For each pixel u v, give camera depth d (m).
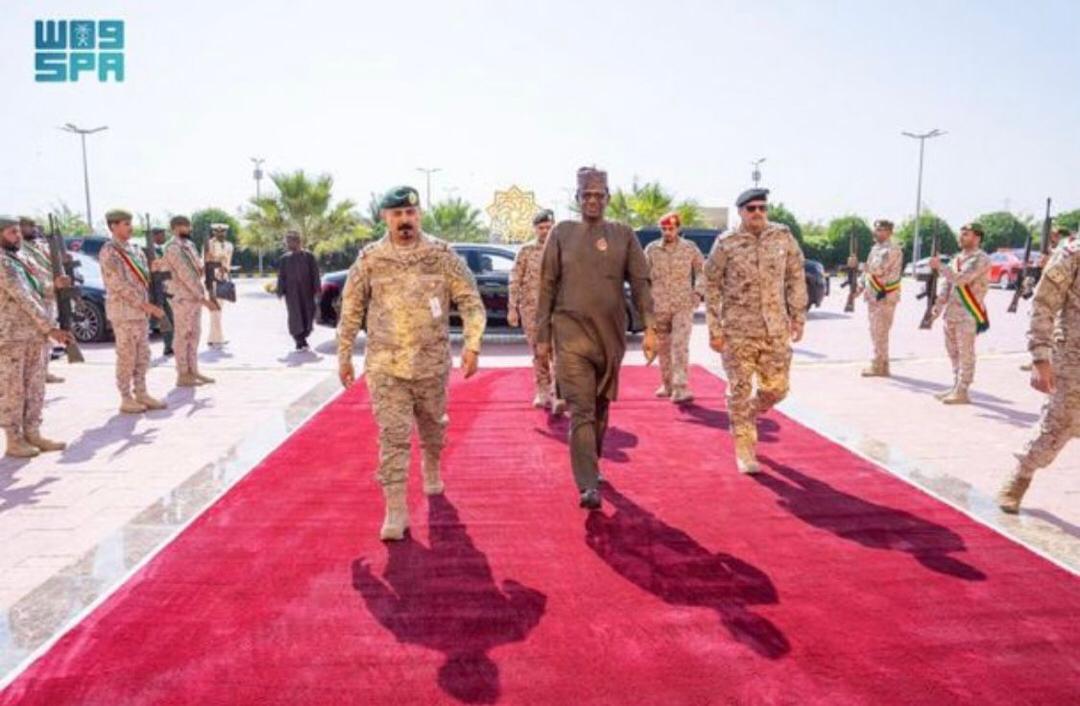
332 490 4.98
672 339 7.61
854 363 10.20
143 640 3.12
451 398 7.82
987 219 47.75
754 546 4.02
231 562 3.87
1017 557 3.86
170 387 8.76
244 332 14.77
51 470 5.62
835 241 44.03
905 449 5.90
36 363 6.04
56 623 3.29
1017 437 6.29
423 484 4.91
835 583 3.58
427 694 2.73
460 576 3.69
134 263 7.34
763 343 5.14
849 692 2.72
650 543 4.07
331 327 12.59
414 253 4.14
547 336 4.80
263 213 32.28
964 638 3.08
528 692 2.74
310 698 2.72
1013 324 15.21
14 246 5.90
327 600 3.46
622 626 3.20
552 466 5.45
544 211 7.34
